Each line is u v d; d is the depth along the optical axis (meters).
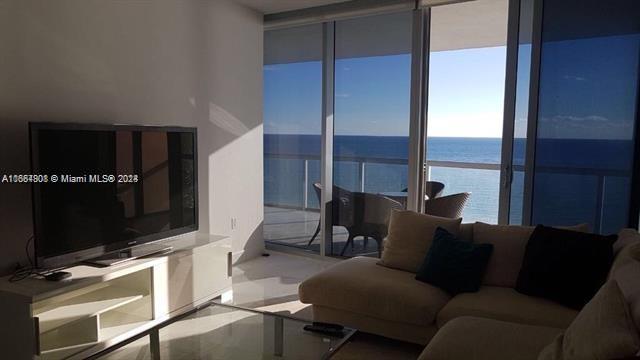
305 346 2.33
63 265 2.77
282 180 5.23
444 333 2.13
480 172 6.05
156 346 2.35
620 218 3.69
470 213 6.20
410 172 4.40
